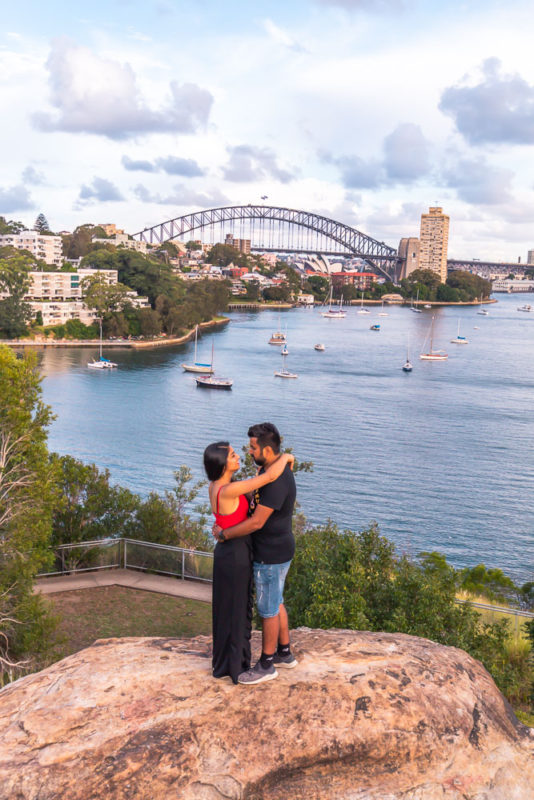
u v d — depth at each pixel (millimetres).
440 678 5500
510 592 31359
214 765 4574
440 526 58031
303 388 128000
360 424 97750
